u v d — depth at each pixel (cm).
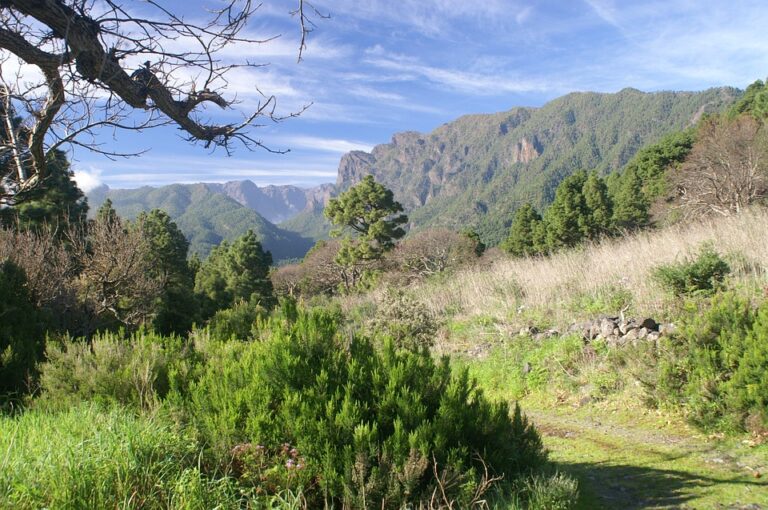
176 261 3597
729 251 1081
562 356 909
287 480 336
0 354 581
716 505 400
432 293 1603
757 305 740
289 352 412
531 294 1302
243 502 321
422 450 350
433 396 412
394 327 990
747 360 578
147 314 1408
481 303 1366
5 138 308
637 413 691
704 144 2928
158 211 4372
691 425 607
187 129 316
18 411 500
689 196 2664
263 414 371
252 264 4675
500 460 403
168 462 319
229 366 447
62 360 522
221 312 852
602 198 4775
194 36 280
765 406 550
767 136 2541
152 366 481
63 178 1872
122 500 281
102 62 265
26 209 1764
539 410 787
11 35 249
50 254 1355
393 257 4494
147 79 288
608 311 1028
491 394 900
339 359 416
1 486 266
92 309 1276
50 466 286
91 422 375
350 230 4800
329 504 348
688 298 871
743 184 2384
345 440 358
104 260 1405
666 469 492
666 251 1210
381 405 381
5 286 684
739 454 521
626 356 782
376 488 340
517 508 349
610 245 1509
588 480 468
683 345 686
